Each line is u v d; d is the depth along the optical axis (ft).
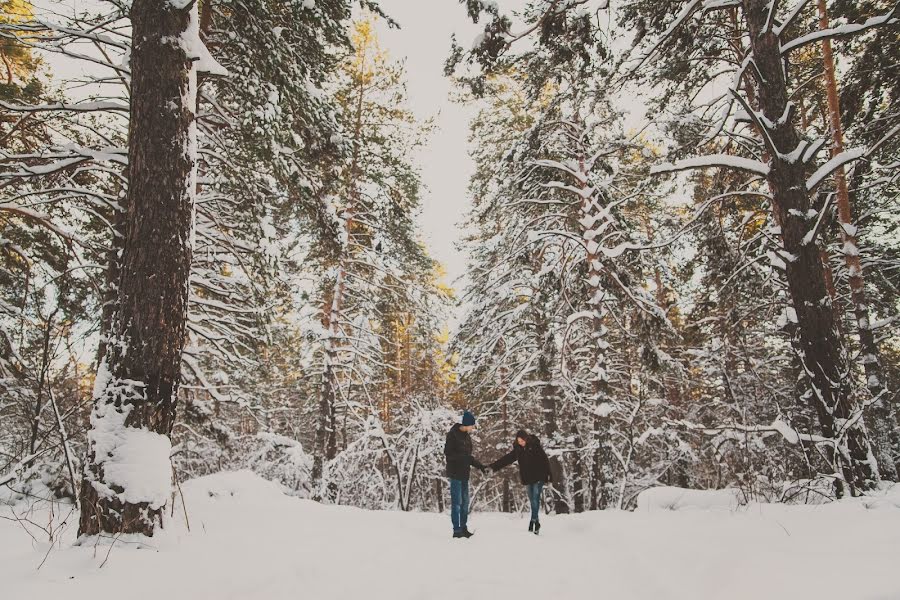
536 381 50.47
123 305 14.17
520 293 49.26
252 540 14.34
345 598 10.34
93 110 21.12
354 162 49.08
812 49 38.96
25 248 29.27
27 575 9.37
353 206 51.21
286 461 40.47
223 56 26.86
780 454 34.63
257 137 23.94
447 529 22.12
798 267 20.58
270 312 32.53
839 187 34.58
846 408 19.12
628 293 39.83
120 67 22.15
